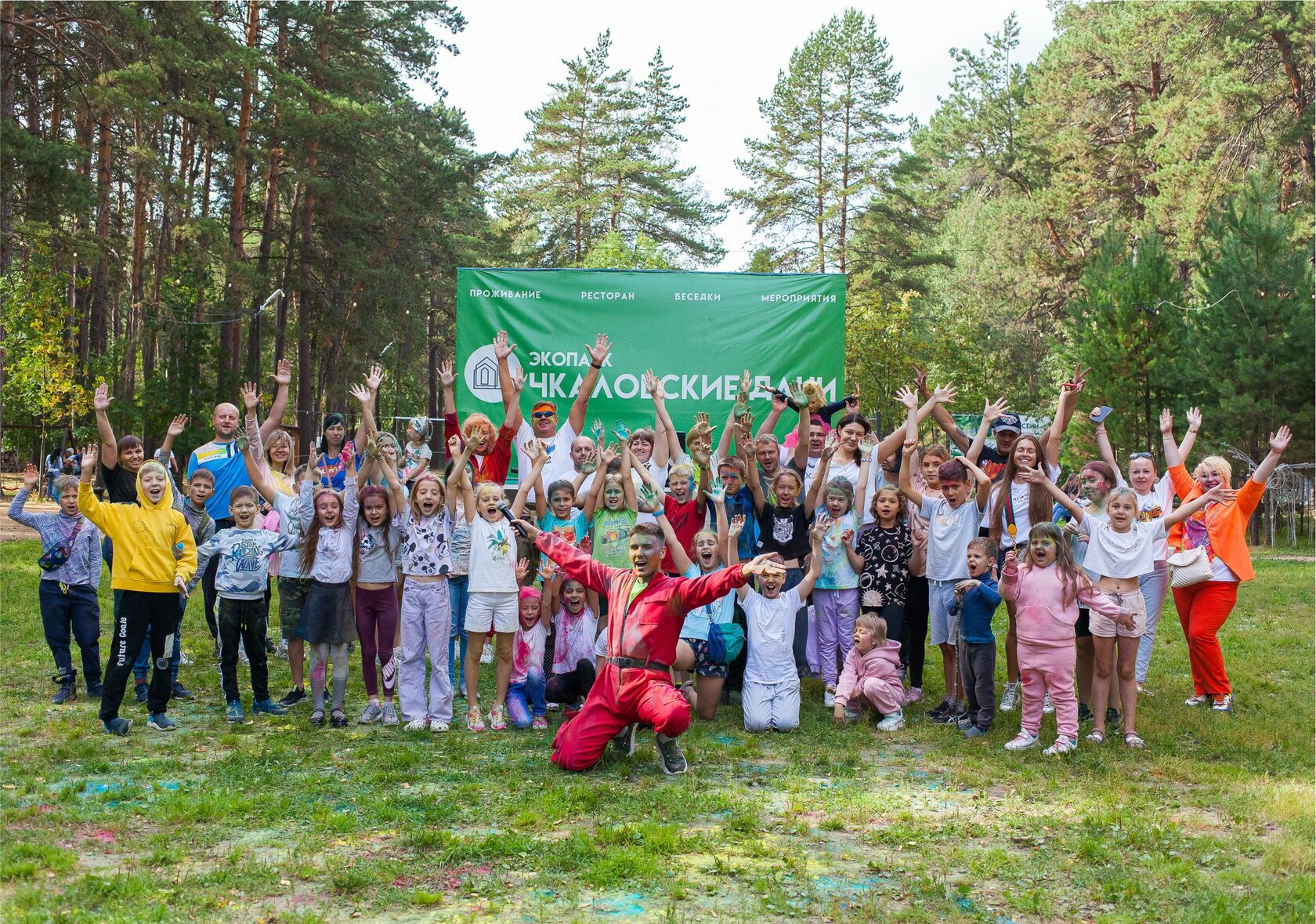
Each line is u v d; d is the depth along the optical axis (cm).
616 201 4816
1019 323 4253
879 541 850
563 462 1055
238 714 777
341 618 770
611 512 839
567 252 4919
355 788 620
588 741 658
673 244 4869
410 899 461
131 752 695
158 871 490
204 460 966
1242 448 2570
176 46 2350
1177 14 3169
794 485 866
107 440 861
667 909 454
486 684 920
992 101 4794
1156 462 2683
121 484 866
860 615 848
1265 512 2675
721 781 650
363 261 3406
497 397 1183
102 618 1183
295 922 436
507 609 766
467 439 816
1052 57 3903
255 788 614
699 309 1186
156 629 752
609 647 674
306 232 3412
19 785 613
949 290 4809
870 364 3516
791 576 859
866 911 454
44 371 2830
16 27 2166
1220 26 3072
